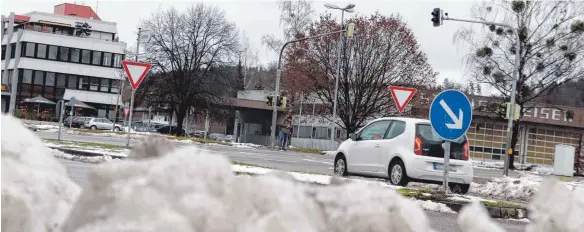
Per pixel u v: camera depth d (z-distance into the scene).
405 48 45.03
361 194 1.44
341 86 45.97
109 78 84.06
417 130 13.62
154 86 60.75
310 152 39.16
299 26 58.72
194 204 1.19
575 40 40.19
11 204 1.30
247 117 73.62
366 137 14.95
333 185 1.51
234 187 1.26
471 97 47.75
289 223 1.23
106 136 37.34
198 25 61.06
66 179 1.53
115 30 91.62
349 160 15.19
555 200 1.81
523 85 41.06
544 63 40.78
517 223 9.61
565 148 34.66
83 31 87.56
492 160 53.09
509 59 40.97
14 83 65.69
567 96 52.19
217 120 63.59
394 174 13.72
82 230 1.14
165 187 1.21
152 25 60.62
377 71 45.09
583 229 1.73
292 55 47.75
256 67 90.81
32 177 1.39
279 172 1.45
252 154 26.83
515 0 40.34
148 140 1.43
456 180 13.58
